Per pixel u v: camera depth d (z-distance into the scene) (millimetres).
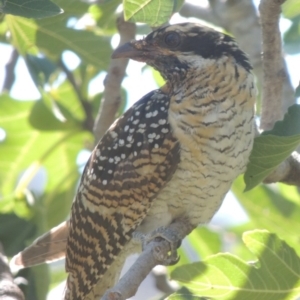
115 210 10094
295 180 10141
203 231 13539
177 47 10031
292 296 9406
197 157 9477
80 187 10625
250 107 9555
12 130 14312
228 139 9406
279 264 9367
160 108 9820
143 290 15742
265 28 9812
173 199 9812
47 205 13602
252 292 9359
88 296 10703
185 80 9781
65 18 12016
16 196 12367
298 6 14078
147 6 8719
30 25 12039
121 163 10000
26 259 10555
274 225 13406
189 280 9336
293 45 13859
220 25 13172
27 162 14539
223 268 9336
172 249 9656
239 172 9641
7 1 8164
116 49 10359
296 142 8883
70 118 13312
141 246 10367
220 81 9523
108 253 10227
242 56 9859
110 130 10336
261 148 9258
